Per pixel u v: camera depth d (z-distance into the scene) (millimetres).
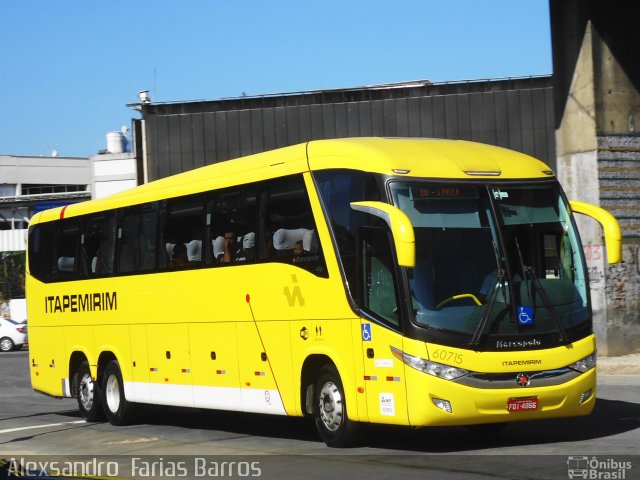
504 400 10750
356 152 11688
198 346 14516
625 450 10719
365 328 11305
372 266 11266
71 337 17984
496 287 10945
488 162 11641
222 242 14000
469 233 11102
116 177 40469
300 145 12734
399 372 10844
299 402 12461
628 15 22594
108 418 16906
